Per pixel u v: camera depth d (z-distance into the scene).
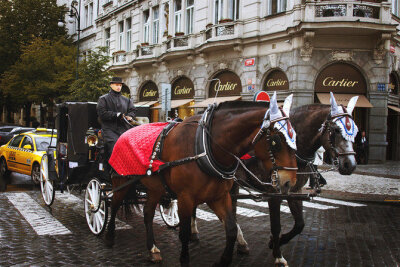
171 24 25.66
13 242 5.75
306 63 18.41
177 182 4.54
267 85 20.25
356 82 18.81
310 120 5.20
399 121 22.28
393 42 20.25
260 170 5.22
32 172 11.87
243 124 4.23
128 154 5.30
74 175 6.95
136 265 4.95
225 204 4.44
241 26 20.81
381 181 13.59
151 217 5.41
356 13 17.75
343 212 8.66
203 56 22.88
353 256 5.45
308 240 6.25
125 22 30.77
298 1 18.20
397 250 5.77
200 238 6.33
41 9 36.62
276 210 4.90
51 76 28.44
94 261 5.04
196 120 4.68
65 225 6.88
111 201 5.84
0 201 8.88
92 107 6.82
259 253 5.53
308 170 5.48
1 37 35.41
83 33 37.31
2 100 39.28
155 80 27.20
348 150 4.78
